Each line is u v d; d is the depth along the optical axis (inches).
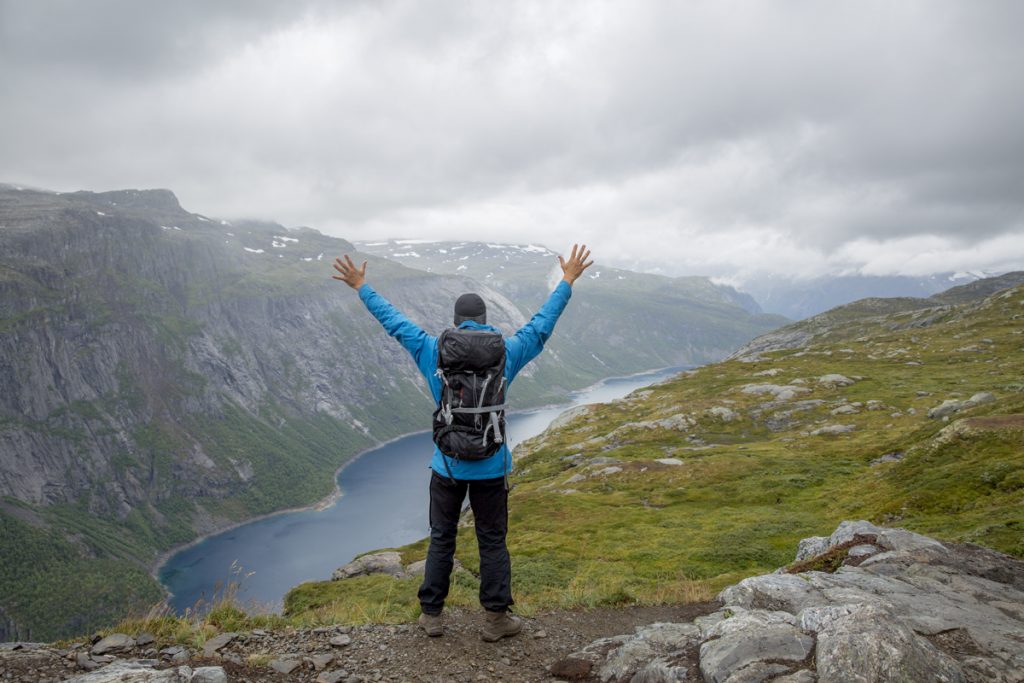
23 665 238.8
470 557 1154.0
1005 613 311.1
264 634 292.0
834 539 523.8
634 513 1701.5
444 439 245.0
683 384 4685.0
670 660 234.4
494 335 245.9
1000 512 786.8
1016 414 1355.8
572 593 464.4
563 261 279.0
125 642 266.1
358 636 289.4
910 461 1346.0
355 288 277.3
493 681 246.5
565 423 4160.9
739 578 858.8
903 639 192.1
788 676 189.2
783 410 3223.4
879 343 5004.9
